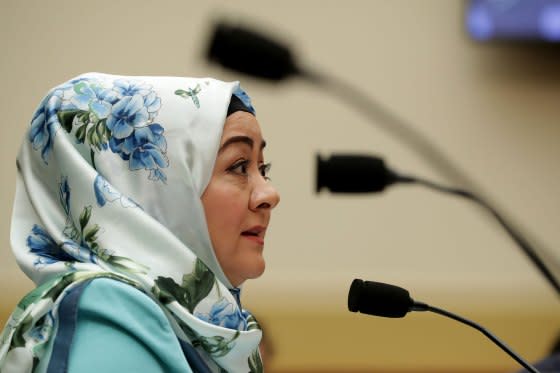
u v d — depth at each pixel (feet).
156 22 40.75
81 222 14.84
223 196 15.53
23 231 15.66
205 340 14.49
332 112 40.60
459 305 40.60
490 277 40.73
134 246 14.57
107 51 40.73
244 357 15.05
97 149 15.26
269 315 40.42
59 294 13.50
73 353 13.03
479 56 41.16
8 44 40.55
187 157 15.34
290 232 40.78
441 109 41.06
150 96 15.56
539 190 40.93
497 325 40.47
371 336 40.45
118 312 13.38
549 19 39.55
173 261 14.60
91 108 15.46
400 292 13.60
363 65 41.11
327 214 40.88
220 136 15.58
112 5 40.78
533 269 40.73
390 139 40.47
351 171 15.99
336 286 40.68
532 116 41.16
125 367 13.11
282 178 40.68
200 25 40.75
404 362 40.45
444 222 40.98
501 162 41.04
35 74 40.52
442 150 41.01
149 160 15.25
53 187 15.70
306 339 40.32
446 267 40.91
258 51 15.44
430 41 41.22
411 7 41.32
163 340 13.55
